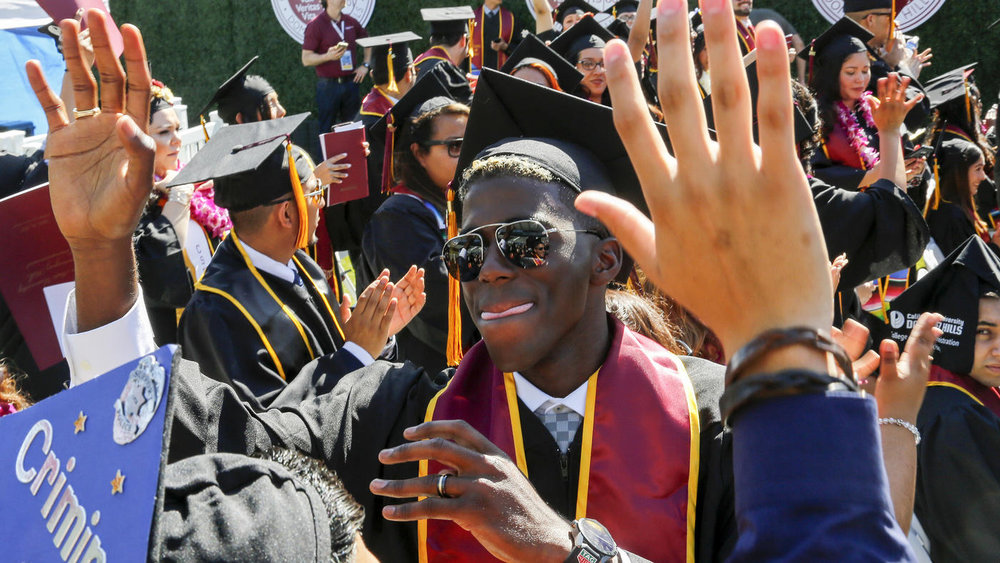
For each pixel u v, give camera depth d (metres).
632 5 8.77
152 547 0.69
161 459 0.73
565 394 1.52
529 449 1.50
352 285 6.43
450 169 3.94
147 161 1.32
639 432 1.46
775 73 0.63
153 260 4.12
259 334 2.83
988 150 5.70
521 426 1.51
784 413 0.67
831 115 5.06
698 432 1.45
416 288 2.74
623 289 2.22
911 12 11.59
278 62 13.38
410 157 4.02
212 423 1.55
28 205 1.75
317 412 1.67
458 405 1.59
